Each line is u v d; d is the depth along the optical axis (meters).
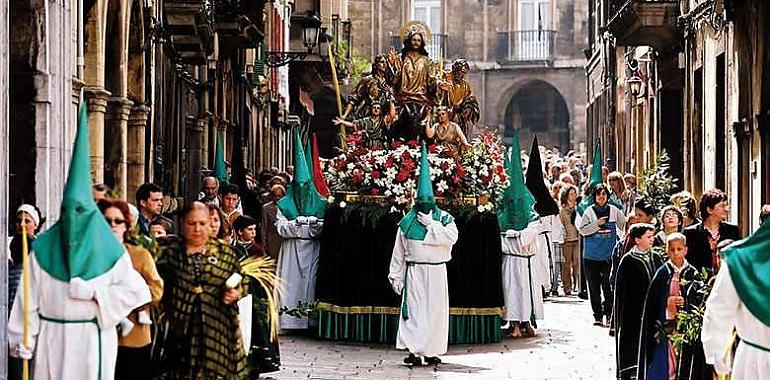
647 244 15.50
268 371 16.58
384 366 17.94
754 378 10.66
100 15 17.72
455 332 20.34
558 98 72.75
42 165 14.99
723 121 27.14
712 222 15.30
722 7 26.23
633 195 27.14
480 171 20.94
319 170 22.09
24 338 10.52
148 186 15.20
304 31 37.44
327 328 20.50
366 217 20.25
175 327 11.73
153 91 21.83
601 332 22.08
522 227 21.16
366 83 21.98
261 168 43.44
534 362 18.48
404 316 18.03
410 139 21.70
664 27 31.08
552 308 25.83
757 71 23.22
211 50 26.80
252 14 30.62
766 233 10.78
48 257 10.64
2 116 12.28
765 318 10.57
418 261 17.95
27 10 14.91
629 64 40.66
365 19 70.31
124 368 11.27
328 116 60.19
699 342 13.33
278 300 21.12
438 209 18.11
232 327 11.89
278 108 48.06
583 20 71.38
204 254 11.84
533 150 23.59
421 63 22.23
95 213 10.60
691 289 13.92
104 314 10.62
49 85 15.02
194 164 29.14
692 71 29.86
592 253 23.11
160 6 22.83
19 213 12.00
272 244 22.05
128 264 10.73
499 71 71.62
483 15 71.69
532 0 71.69
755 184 23.64
